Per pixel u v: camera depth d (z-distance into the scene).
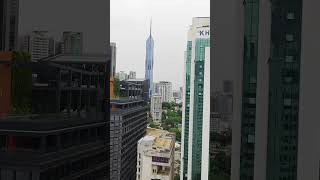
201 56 118.81
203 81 116.88
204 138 115.19
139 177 135.38
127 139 120.25
